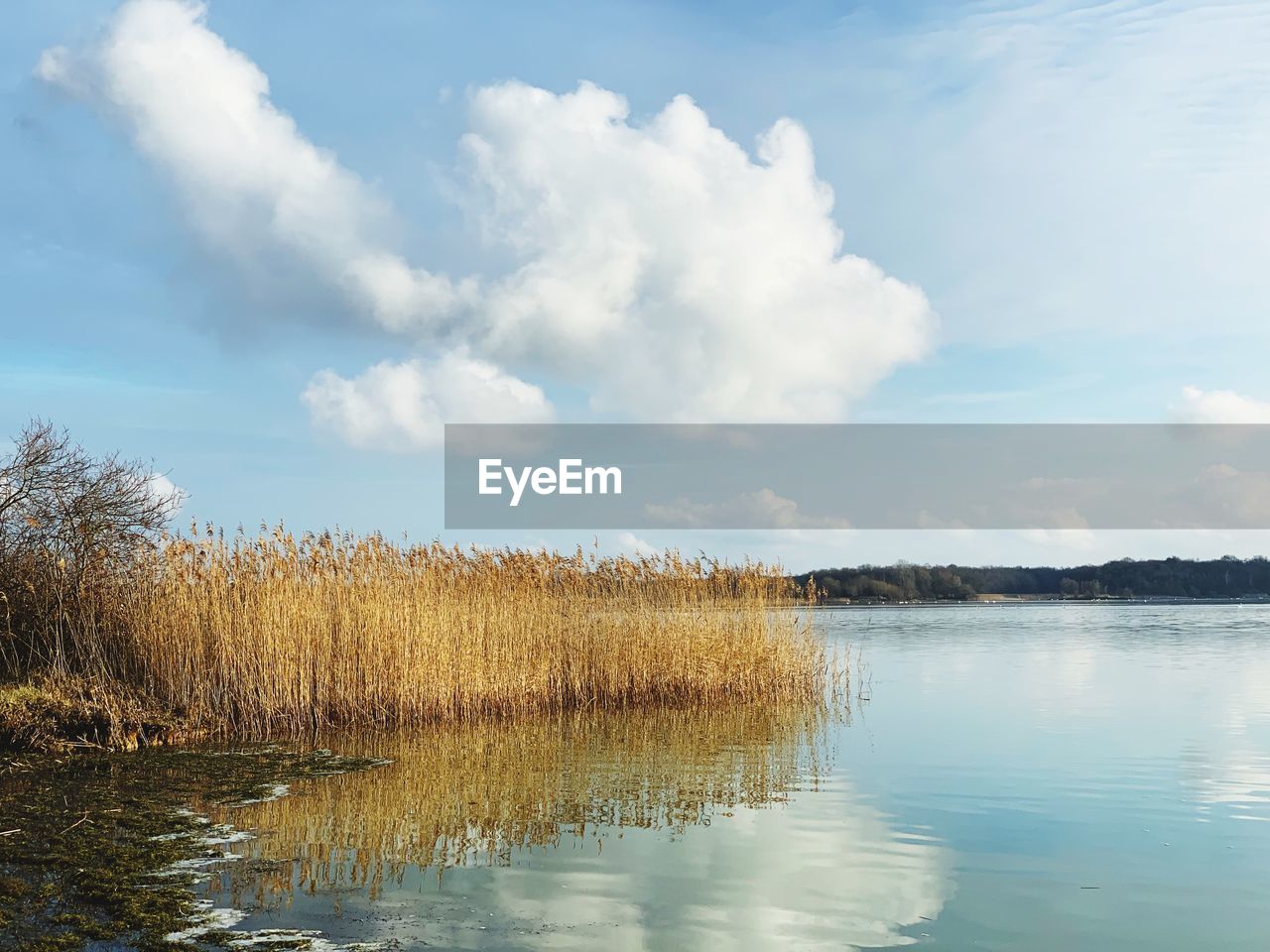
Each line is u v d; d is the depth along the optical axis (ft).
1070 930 25.34
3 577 57.06
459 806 38.11
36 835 33.09
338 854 31.32
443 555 69.62
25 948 23.24
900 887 28.60
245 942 23.73
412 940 24.00
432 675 62.75
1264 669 90.38
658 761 47.91
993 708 66.39
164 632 57.62
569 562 72.28
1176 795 40.24
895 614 231.30
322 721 59.52
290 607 60.13
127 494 61.93
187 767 45.75
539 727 59.93
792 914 26.21
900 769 45.80
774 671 73.20
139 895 27.04
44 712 50.72
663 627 72.33
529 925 25.09
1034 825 35.55
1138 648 118.11
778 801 39.19
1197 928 25.55
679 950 23.63
